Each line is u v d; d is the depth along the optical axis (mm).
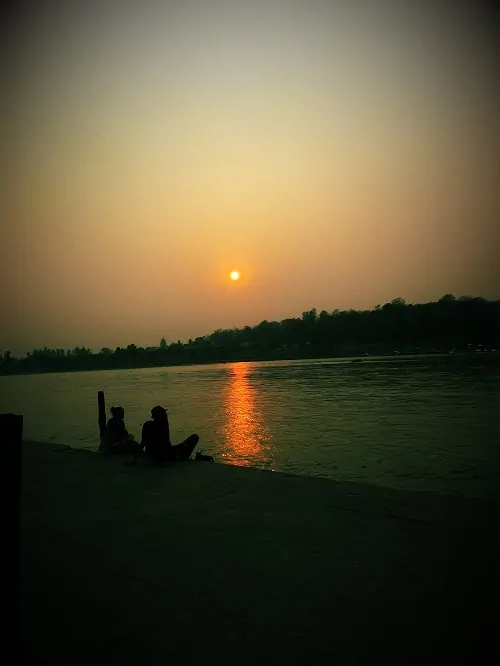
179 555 3896
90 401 43281
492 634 2713
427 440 18344
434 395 39062
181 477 6641
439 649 2590
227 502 5352
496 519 4566
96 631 2824
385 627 2805
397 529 4348
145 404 38469
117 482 6477
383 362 113125
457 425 22641
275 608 3035
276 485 6031
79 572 3625
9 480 2469
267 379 71875
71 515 5055
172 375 110312
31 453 8805
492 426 21969
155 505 5336
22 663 2514
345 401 36469
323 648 2617
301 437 19594
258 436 20031
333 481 6176
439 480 11703
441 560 3674
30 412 33562
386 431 21078
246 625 2854
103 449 8906
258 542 4125
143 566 3703
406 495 5453
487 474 12203
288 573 3512
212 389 55812
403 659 2514
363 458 14828
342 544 4027
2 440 2457
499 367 75188
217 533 4371
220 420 26234
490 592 3174
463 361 99812
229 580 3430
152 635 2771
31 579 3523
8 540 2467
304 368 105750
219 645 2666
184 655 2580
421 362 101875
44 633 2807
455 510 4855
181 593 3260
